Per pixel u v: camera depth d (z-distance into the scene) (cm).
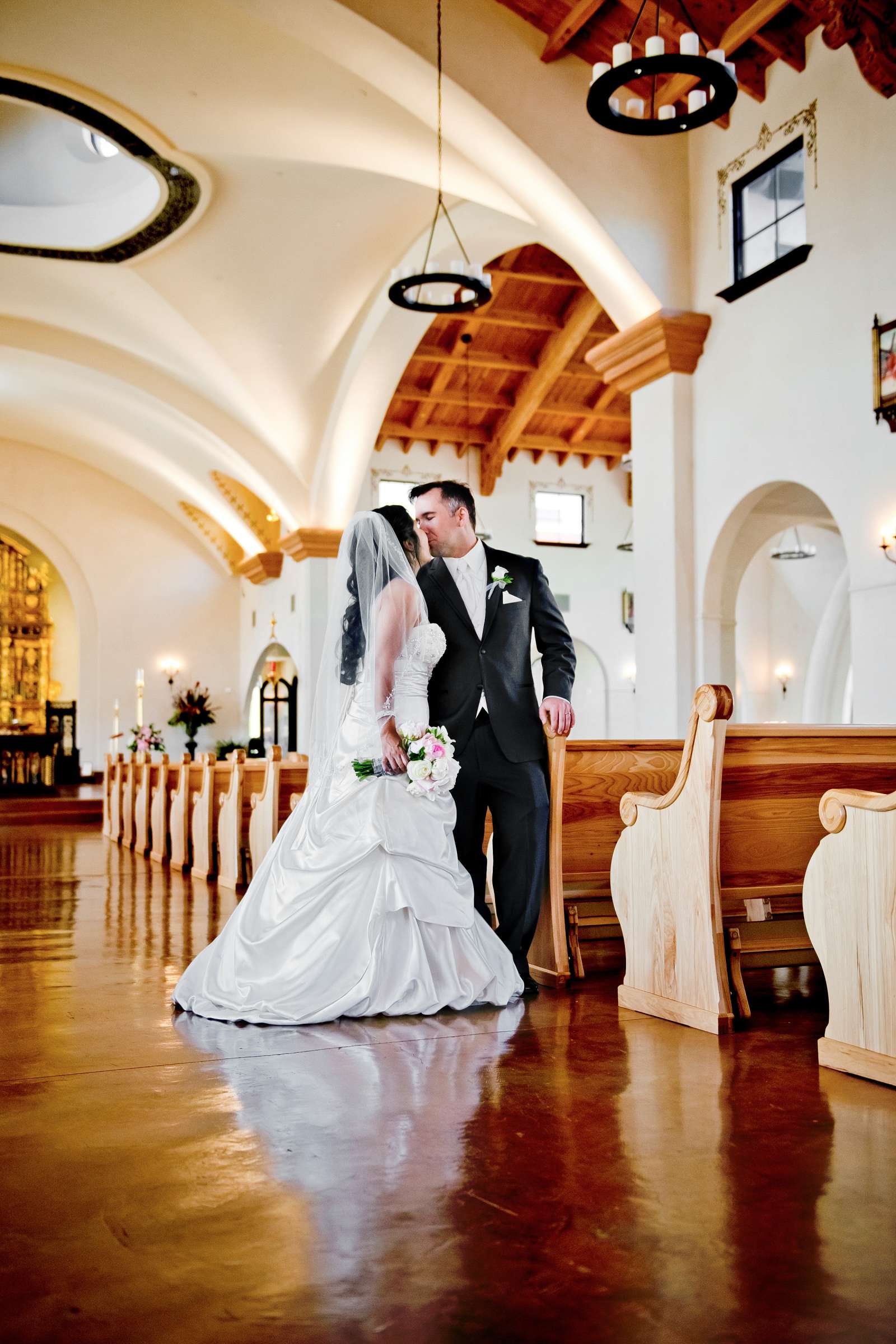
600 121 643
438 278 866
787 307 835
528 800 389
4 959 468
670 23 811
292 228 1188
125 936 536
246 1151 224
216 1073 283
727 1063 292
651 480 961
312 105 941
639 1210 193
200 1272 170
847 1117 245
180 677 2131
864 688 766
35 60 909
